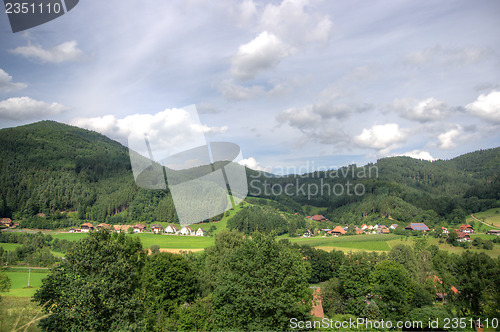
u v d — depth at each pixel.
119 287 20.30
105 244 21.58
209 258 46.09
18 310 26.97
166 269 37.53
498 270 38.31
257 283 23.88
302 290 24.91
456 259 42.88
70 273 20.73
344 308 48.69
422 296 42.72
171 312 34.84
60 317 19.12
